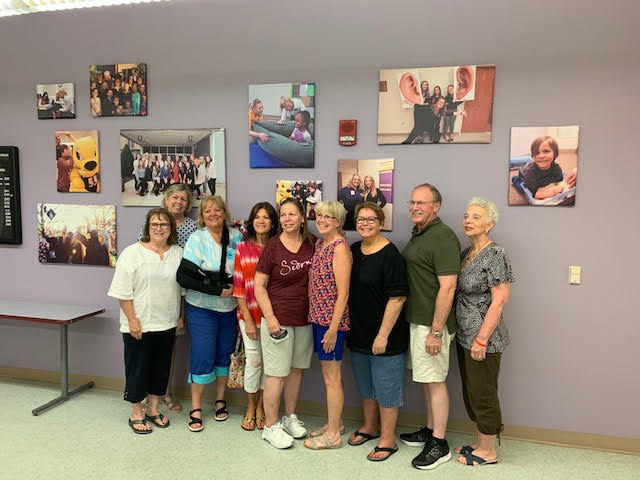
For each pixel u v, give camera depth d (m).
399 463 2.51
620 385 2.65
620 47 2.52
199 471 2.41
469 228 2.40
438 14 2.70
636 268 2.58
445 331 2.47
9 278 3.55
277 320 2.56
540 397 2.75
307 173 2.95
